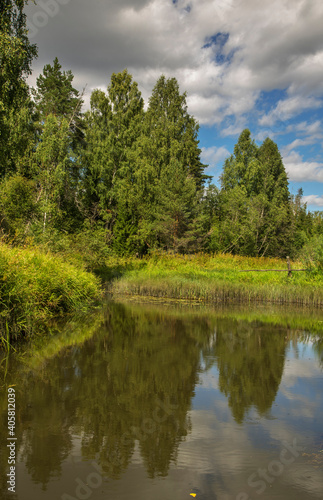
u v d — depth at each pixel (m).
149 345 7.55
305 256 19.97
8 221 16.38
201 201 38.34
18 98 16.38
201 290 16.08
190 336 8.59
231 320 11.05
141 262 23.42
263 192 46.00
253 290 15.98
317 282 17.36
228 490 2.79
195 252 32.16
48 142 27.36
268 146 57.75
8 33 14.81
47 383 5.10
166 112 46.06
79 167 36.44
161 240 33.84
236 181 44.69
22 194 21.30
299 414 4.30
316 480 2.95
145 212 34.19
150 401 4.58
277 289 16.08
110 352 6.88
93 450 3.36
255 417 4.19
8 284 7.16
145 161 37.09
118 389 4.95
